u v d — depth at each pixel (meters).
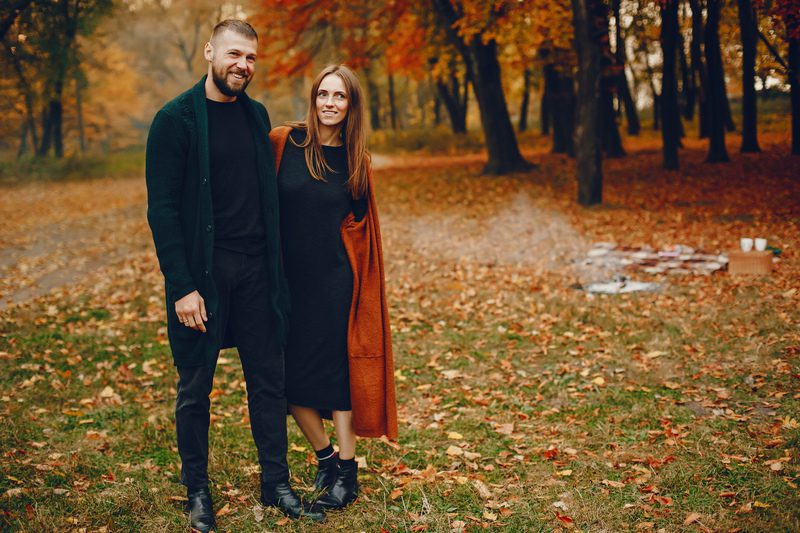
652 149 20.70
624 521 2.69
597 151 12.11
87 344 5.39
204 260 2.58
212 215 2.58
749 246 6.91
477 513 2.84
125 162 27.14
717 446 3.29
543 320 5.84
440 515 2.80
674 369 4.49
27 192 20.48
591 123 12.05
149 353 5.26
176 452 3.52
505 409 4.09
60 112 29.91
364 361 2.86
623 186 14.04
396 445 3.58
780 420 3.55
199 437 2.76
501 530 2.69
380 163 25.12
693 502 2.80
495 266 8.25
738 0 13.80
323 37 17.94
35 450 3.45
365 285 2.87
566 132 19.94
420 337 5.62
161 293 7.24
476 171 18.00
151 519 2.74
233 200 2.63
